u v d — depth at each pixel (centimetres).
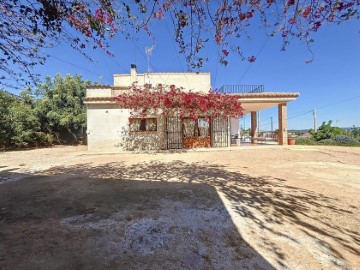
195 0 262
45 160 1121
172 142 1512
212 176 669
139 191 514
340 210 387
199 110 1380
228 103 1369
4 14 270
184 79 1717
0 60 345
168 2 271
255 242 282
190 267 233
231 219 352
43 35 298
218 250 265
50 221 352
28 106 2100
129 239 293
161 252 262
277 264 236
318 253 256
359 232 308
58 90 2284
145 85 1356
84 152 1457
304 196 465
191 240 289
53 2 256
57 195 495
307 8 221
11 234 309
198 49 312
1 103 1653
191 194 486
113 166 884
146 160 1033
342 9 201
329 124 2361
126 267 234
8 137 1770
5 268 232
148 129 1471
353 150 1299
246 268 230
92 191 521
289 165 850
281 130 1620
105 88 1539
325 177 641
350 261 241
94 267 234
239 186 550
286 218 355
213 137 1556
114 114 1435
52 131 2256
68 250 267
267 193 488
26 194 508
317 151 1273
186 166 855
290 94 1504
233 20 262
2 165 975
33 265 237
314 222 339
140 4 277
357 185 551
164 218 358
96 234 307
